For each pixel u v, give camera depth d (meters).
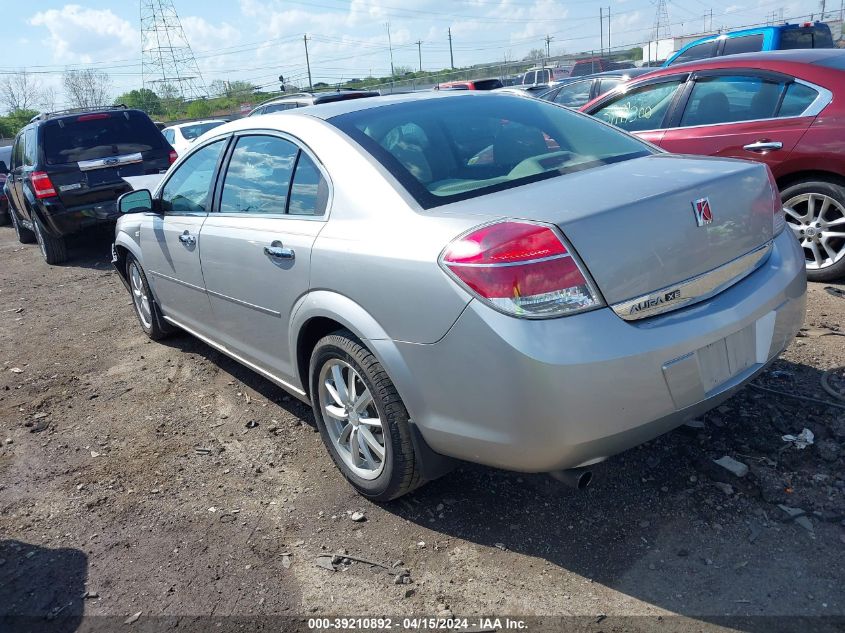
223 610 2.60
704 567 2.54
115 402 4.57
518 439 2.37
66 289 8.02
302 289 3.13
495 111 3.51
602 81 8.82
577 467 2.49
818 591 2.38
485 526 2.90
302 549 2.89
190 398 4.52
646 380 2.34
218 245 3.81
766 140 5.23
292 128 3.43
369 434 3.05
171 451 3.84
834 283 5.22
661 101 5.96
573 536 2.78
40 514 3.35
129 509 3.32
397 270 2.59
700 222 2.55
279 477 3.47
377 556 2.80
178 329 5.49
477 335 2.35
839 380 3.63
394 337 2.66
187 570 2.84
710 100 5.62
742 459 3.08
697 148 5.62
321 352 3.14
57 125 8.87
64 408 4.56
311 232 3.08
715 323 2.50
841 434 3.15
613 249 2.34
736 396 3.56
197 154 4.34
